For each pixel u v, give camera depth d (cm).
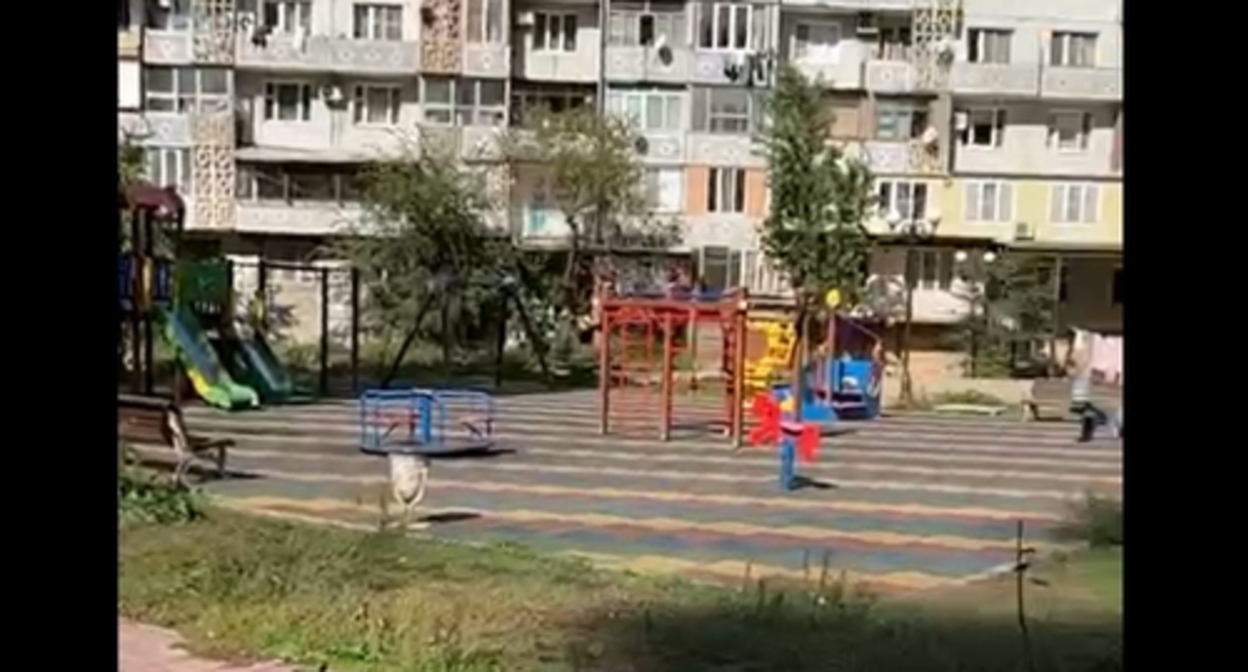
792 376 2512
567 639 717
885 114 4291
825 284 3048
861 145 4203
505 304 3338
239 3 4088
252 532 1014
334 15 4125
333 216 4078
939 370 3806
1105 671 662
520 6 4203
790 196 3103
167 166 4034
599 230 3853
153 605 759
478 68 4162
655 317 2178
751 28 4212
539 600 810
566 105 4241
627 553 1126
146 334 2272
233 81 4069
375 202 3450
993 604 876
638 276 3819
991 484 1672
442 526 1226
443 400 2256
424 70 4125
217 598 777
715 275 4094
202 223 4050
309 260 4069
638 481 1602
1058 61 4328
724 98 4175
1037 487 1652
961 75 4259
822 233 3075
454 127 4000
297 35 4091
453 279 3341
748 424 2192
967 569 1082
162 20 4044
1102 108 4316
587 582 891
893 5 4278
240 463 1612
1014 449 2108
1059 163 4312
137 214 2245
